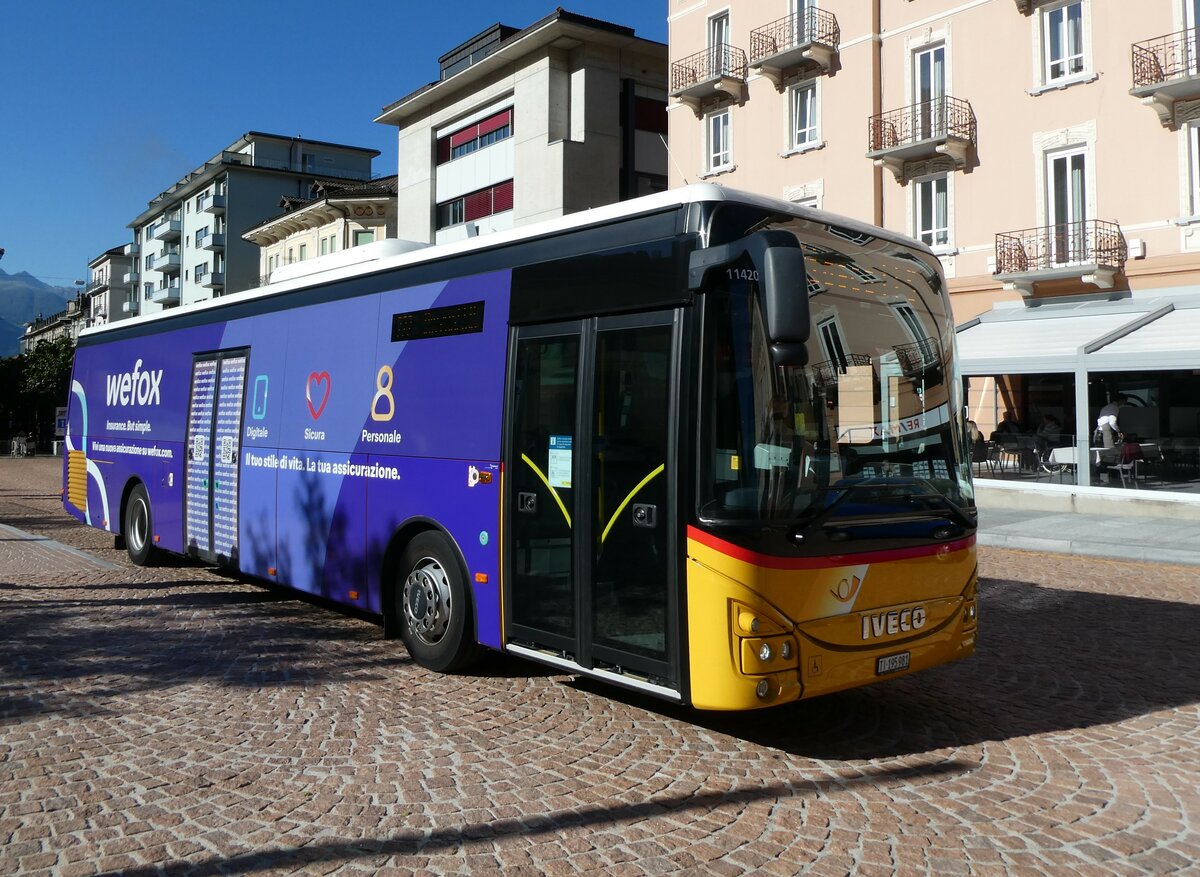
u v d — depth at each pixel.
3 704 5.82
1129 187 20.20
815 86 26.20
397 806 4.29
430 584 6.61
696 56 28.97
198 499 9.80
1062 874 3.72
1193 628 8.29
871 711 5.88
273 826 4.07
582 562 5.41
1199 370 17.17
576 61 32.88
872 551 5.00
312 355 8.08
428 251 6.94
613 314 5.36
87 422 12.90
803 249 5.15
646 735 5.36
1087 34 20.67
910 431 5.40
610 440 5.27
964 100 22.84
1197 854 3.92
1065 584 10.63
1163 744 5.29
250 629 8.09
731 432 4.71
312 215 50.19
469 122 37.06
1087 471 18.03
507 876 3.64
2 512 19.62
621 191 33.72
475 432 6.29
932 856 3.86
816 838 4.01
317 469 7.88
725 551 4.61
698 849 3.89
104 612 8.71
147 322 11.34
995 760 5.01
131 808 4.25
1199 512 16.30
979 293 22.83
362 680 6.49
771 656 4.59
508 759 4.93
